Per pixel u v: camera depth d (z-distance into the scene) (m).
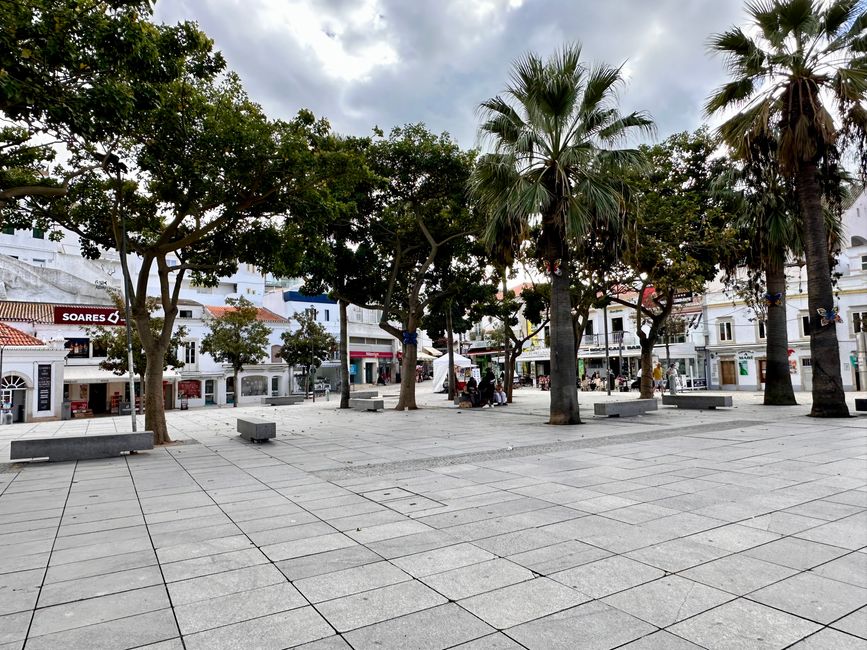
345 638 3.06
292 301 51.62
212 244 13.82
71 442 10.40
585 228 13.02
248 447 11.99
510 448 10.38
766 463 8.04
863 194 34.78
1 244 37.31
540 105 13.20
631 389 37.56
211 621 3.32
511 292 25.81
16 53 6.69
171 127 10.10
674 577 3.85
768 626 3.09
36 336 31.42
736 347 37.91
